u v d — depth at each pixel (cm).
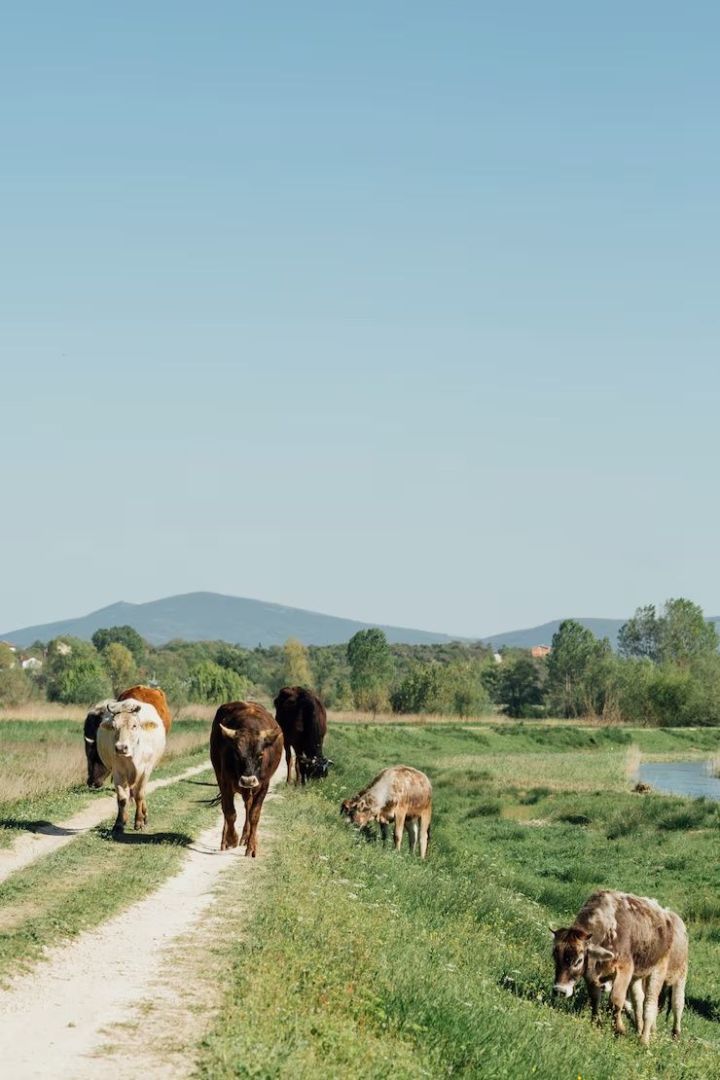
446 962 1508
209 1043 963
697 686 11438
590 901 1589
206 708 7131
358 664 14925
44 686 13575
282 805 2700
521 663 13625
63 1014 1048
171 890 1627
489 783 5106
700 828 3875
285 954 1270
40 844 1991
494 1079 1080
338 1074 944
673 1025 1711
